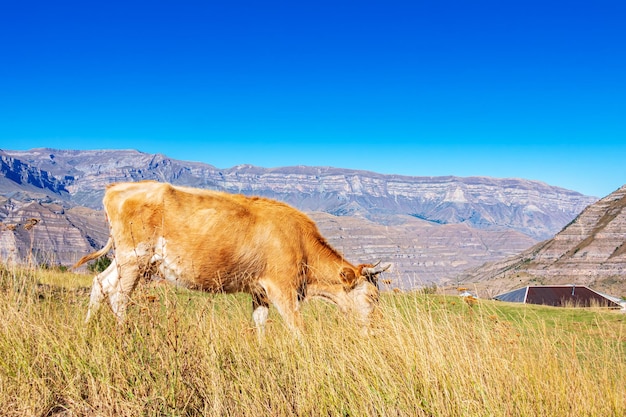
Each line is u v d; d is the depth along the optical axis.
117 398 3.85
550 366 4.91
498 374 4.52
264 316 7.20
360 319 5.83
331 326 5.56
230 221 6.75
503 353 5.05
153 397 3.83
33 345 4.62
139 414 3.69
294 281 7.25
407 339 4.84
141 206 6.51
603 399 4.58
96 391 3.95
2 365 4.26
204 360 4.31
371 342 4.93
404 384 4.27
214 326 4.82
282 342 5.07
